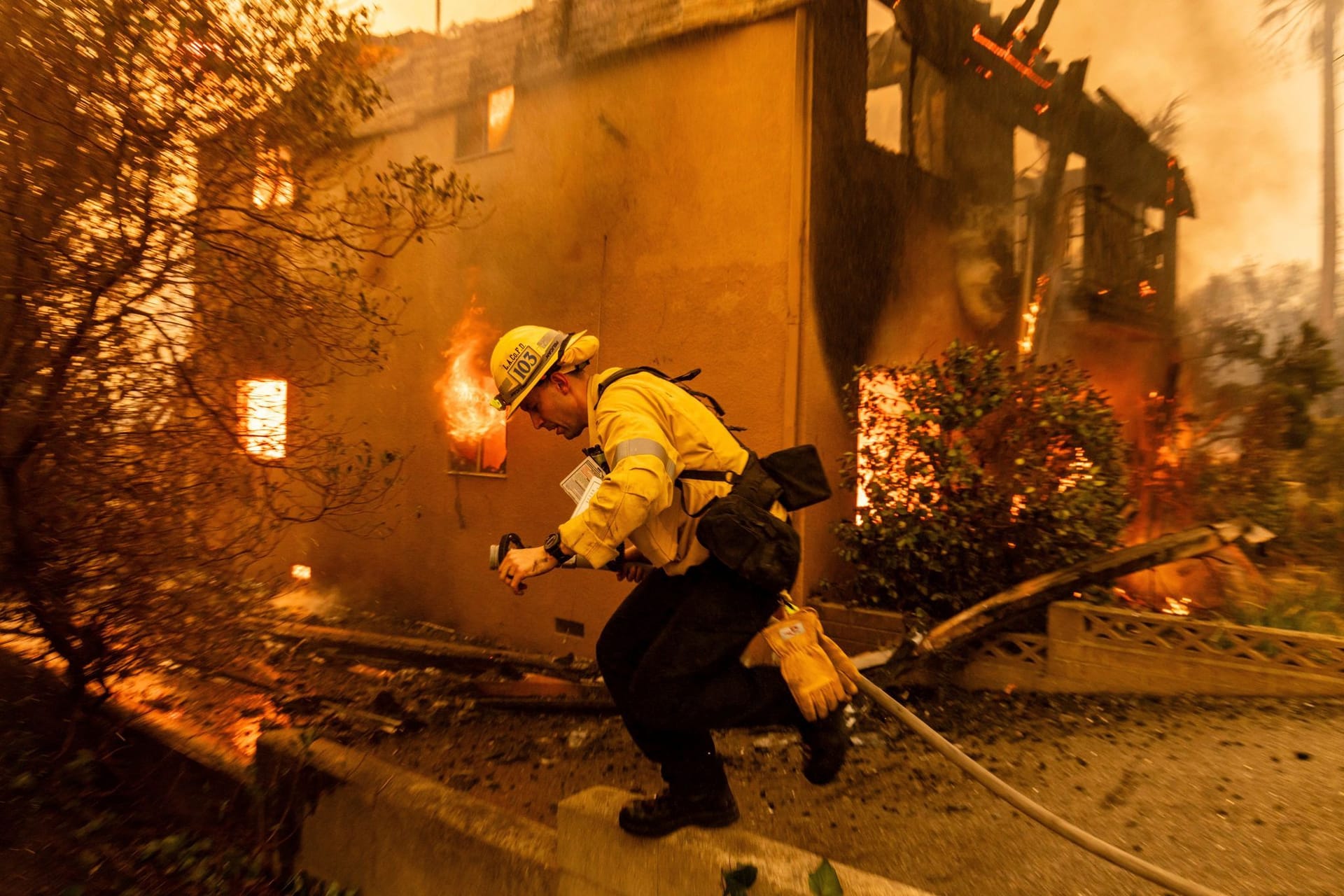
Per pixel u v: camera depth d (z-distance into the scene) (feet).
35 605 16.71
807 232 23.76
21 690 19.07
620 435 7.91
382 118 33.01
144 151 16.62
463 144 31.32
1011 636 21.25
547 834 10.61
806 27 23.72
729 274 24.90
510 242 29.78
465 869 10.92
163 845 14.75
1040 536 21.68
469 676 24.35
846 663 8.32
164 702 19.57
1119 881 11.43
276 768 13.89
